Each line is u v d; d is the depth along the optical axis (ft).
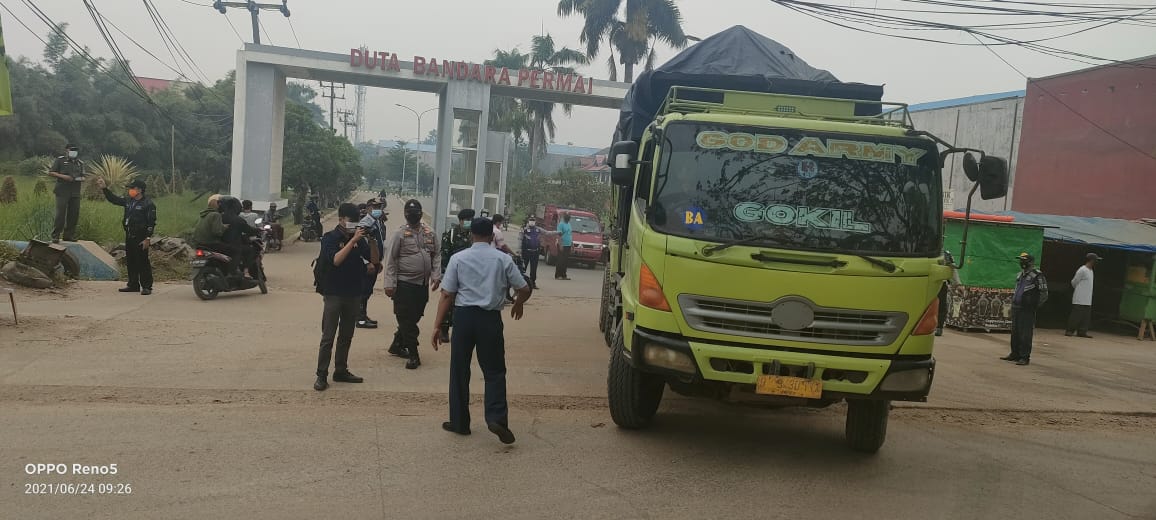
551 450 19.95
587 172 156.35
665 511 16.24
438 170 107.04
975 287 52.21
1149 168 62.80
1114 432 26.35
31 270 39.81
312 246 90.48
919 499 17.93
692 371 18.63
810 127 20.08
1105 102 67.00
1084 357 44.01
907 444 22.88
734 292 18.57
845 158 19.84
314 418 21.39
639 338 19.24
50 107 145.48
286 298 44.16
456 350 20.47
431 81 100.22
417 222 28.84
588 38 137.59
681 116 20.33
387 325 37.58
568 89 103.96
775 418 25.04
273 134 96.84
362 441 19.63
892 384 18.53
